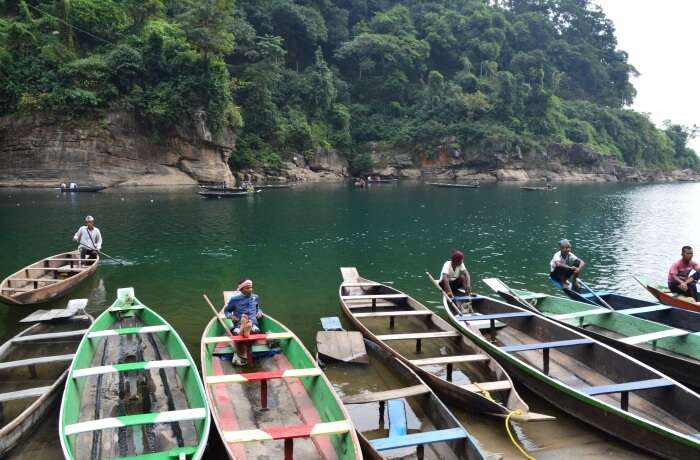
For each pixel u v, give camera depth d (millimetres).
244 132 60219
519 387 7836
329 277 14867
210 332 8391
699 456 5406
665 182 91812
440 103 74750
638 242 21984
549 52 105812
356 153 71000
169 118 46219
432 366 8531
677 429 6297
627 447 6145
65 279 12375
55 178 42719
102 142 43812
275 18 74312
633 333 9344
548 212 33000
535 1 117438
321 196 42031
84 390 7039
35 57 44812
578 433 6484
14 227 22422
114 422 5387
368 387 7621
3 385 7586
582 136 84000
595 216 31141
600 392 6449
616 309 11320
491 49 90375
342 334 9000
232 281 14211
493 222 27438
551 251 19453
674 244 21562
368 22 90625
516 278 15234
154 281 14086
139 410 6543
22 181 42469
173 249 18516
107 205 31219
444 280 10883
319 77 69125
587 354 8148
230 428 6191
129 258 16891
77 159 43062
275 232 22719
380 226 25125
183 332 10117
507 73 77500
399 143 71812
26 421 6004
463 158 72062
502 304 10227
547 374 8039
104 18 50656
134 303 9805
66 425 5500
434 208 34094
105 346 8547
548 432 6512
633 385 6566
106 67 44969
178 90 47031
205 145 49375
